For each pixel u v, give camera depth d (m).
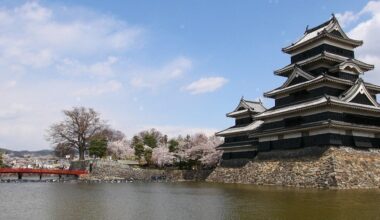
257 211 24.67
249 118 67.38
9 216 24.77
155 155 95.88
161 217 23.55
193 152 89.44
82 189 49.62
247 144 62.44
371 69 53.22
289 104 52.81
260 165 54.09
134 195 39.16
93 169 82.69
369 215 22.12
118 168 84.44
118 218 23.44
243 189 43.34
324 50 51.00
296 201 29.30
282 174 47.97
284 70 55.78
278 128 53.56
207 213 24.81
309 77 50.00
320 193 34.84
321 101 45.25
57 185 59.69
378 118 49.75
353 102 46.72
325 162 42.34
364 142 46.94
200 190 44.81
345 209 24.55
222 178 63.72
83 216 24.45
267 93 56.00
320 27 55.53
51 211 26.97
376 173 43.06
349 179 40.59
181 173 81.69
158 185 58.12
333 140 44.22
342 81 48.00
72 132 97.56
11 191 46.28
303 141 48.53
